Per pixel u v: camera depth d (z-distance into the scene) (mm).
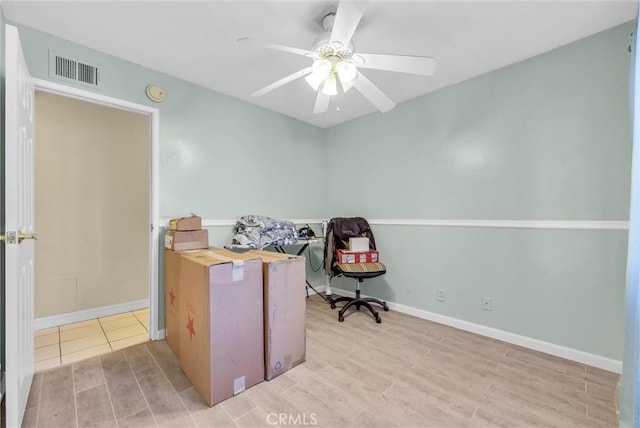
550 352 2141
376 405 1586
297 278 1983
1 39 1642
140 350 2232
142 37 1979
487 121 2461
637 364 1214
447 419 1482
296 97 2973
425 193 2887
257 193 3182
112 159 3055
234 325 1670
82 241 2873
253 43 1552
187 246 2256
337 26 1419
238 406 1580
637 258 1292
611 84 1910
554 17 1775
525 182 2266
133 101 2299
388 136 3209
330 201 3850
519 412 1531
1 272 1586
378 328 2637
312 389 1729
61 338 2455
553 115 2137
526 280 2262
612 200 1912
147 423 1452
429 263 2855
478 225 2516
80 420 1466
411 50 2119
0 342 1550
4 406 1524
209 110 2770
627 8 1694
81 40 2008
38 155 2648
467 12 1725
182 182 2582
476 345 2293
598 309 1964
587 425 1439
